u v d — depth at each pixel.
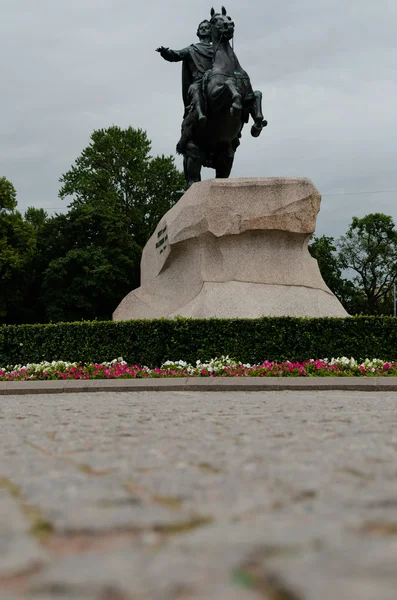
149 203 55.09
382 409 8.28
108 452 4.90
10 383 13.89
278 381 13.22
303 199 18.02
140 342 16.02
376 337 15.55
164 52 21.36
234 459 4.44
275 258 18.09
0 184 47.34
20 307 47.88
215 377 13.93
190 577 2.03
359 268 64.56
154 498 3.30
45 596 1.88
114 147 54.56
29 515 2.98
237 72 19.41
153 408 8.98
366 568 2.09
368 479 3.72
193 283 18.09
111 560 2.25
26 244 48.19
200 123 19.22
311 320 15.67
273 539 2.49
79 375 14.52
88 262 45.28
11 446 5.38
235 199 17.89
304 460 4.37
